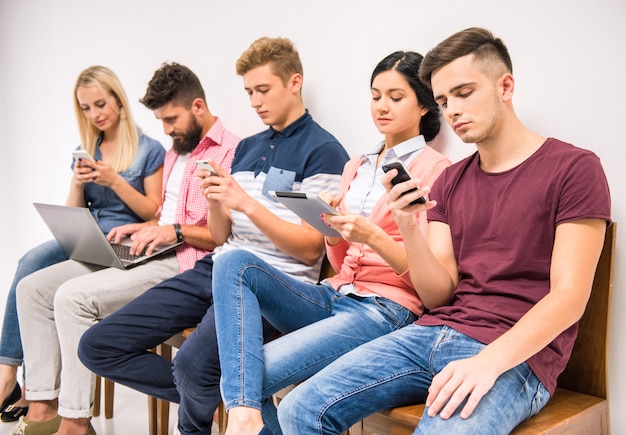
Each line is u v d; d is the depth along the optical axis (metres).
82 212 1.94
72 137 3.31
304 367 1.36
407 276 1.43
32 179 3.63
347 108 2.00
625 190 1.40
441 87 1.29
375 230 1.40
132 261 2.07
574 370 1.38
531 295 1.22
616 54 1.40
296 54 1.89
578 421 1.23
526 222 1.24
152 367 1.76
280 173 1.84
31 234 3.69
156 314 1.77
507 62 1.28
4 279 3.76
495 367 1.06
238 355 1.31
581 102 1.46
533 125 1.56
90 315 1.93
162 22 2.72
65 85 3.32
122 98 2.41
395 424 1.24
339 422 1.20
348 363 1.24
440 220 1.42
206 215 2.16
